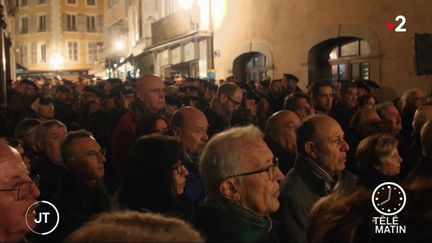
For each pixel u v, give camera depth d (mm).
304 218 2809
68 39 46344
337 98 7262
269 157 2297
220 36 16703
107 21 43094
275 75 13836
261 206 2248
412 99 5957
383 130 4773
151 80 4723
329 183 3053
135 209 2578
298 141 3182
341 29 11414
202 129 3746
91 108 7172
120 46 36344
